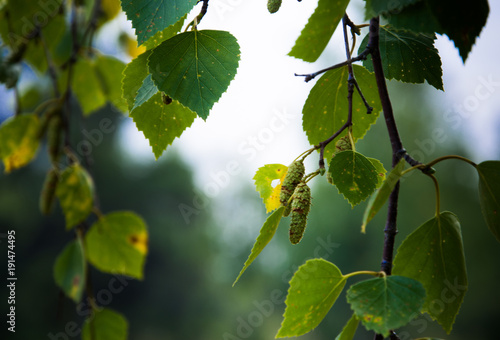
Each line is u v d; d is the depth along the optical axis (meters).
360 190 0.57
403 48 0.60
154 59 0.56
